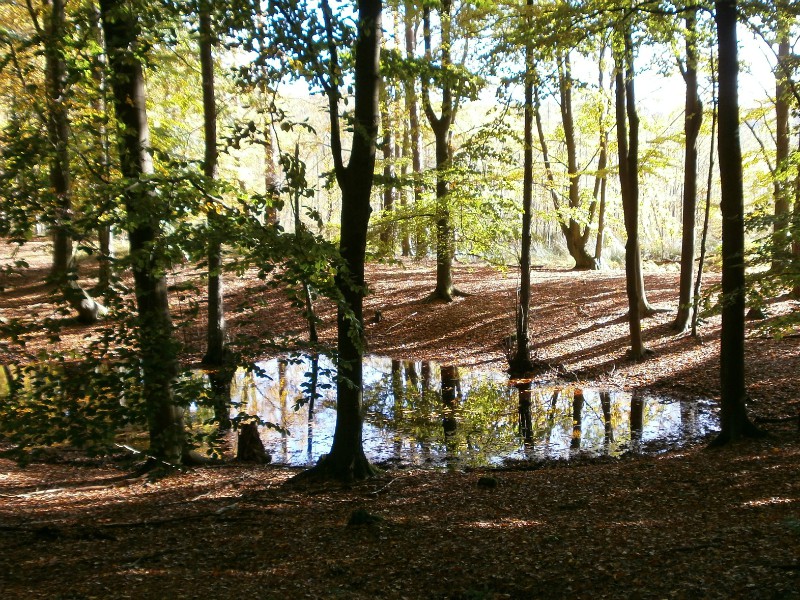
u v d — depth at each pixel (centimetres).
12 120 759
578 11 1104
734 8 960
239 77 759
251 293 652
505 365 1847
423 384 1728
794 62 1229
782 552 548
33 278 2677
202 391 626
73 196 715
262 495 896
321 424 1369
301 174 692
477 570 595
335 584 576
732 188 987
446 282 2456
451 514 793
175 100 1936
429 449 1192
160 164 890
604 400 1472
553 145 3612
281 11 683
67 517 786
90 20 743
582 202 2917
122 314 625
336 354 705
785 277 923
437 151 2247
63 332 2042
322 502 862
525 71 1332
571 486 902
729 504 735
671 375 1567
